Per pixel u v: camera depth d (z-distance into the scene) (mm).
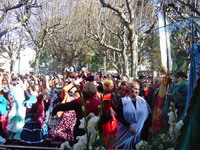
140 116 4012
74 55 34219
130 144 3854
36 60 25812
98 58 47500
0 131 7062
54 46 33656
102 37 22062
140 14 17188
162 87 2691
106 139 3045
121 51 19797
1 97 7176
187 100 2189
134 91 4227
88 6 25328
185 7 11336
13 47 36000
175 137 2400
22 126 6988
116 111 4094
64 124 6078
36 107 6762
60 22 26516
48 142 6094
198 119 1501
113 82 4957
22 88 7281
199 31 2176
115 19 22828
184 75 2404
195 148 1494
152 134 2869
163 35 2463
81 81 6453
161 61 2586
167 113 2650
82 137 2707
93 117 2703
